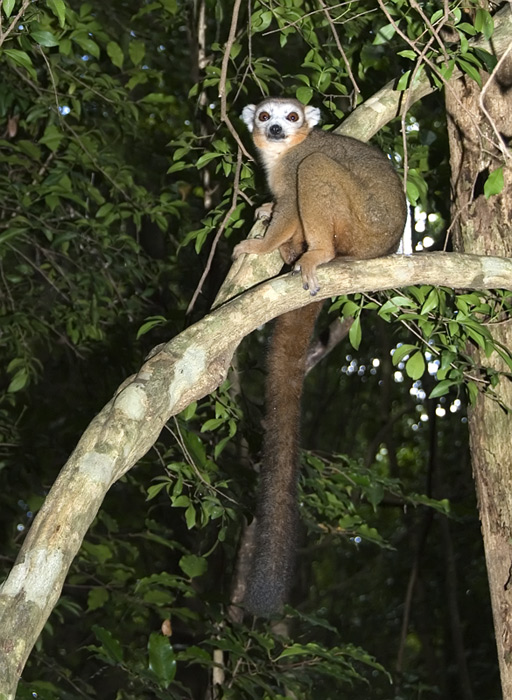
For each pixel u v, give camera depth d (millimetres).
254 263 8109
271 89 14328
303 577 22047
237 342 6707
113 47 12250
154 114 16828
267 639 10250
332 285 6848
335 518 12609
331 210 8711
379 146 11234
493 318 7770
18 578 5086
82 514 5344
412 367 7754
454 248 8328
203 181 13969
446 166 12289
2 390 15688
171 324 12461
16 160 12906
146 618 15336
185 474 9633
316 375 24719
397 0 8180
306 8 11008
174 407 6242
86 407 15945
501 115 8109
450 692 21250
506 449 7797
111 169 13102
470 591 22016
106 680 16703
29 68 7016
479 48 7523
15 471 14172
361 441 25031
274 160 9727
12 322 13305
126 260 13312
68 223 12711
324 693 20016
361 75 11031
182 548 12664
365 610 23734
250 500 11539
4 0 6578
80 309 13508
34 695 9367
